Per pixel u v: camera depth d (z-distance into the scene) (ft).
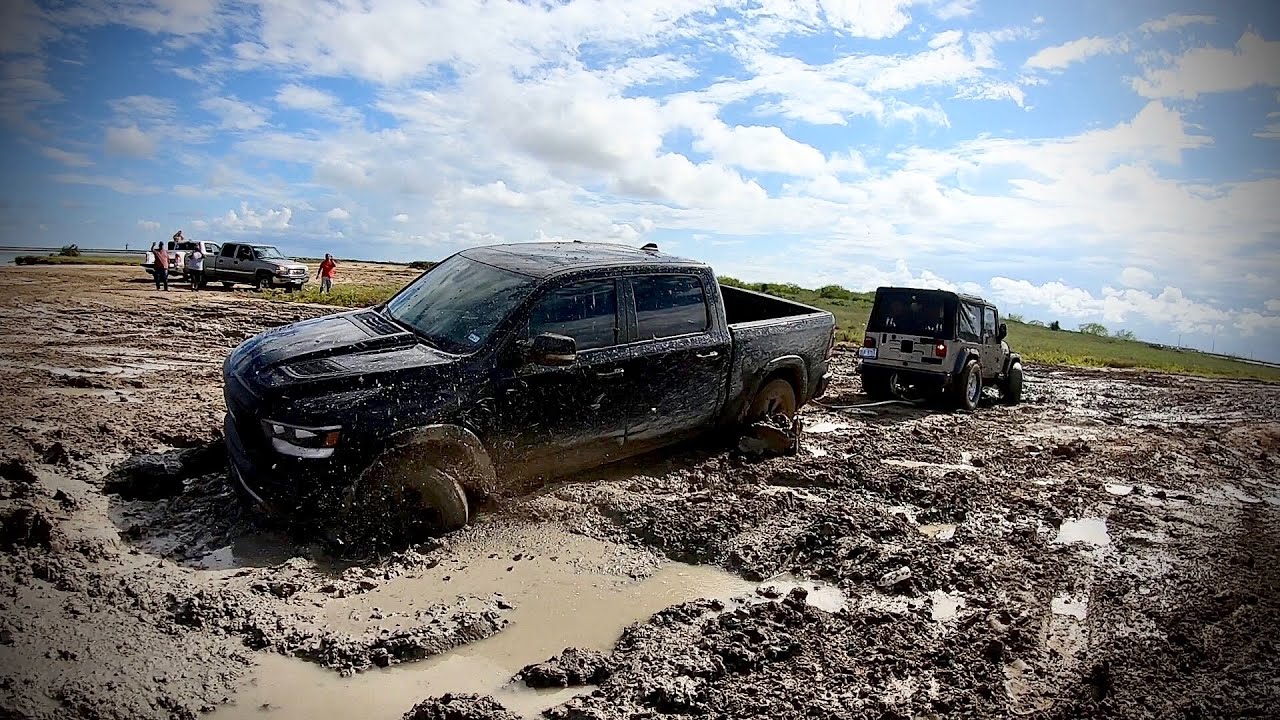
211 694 10.73
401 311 19.98
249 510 16.29
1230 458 32.48
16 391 26.55
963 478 24.98
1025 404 47.24
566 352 17.48
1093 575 17.65
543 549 16.47
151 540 15.33
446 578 14.87
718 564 16.89
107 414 23.62
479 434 16.87
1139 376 71.00
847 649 13.29
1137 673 13.37
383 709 10.85
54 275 97.35
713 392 22.29
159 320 52.34
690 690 11.50
